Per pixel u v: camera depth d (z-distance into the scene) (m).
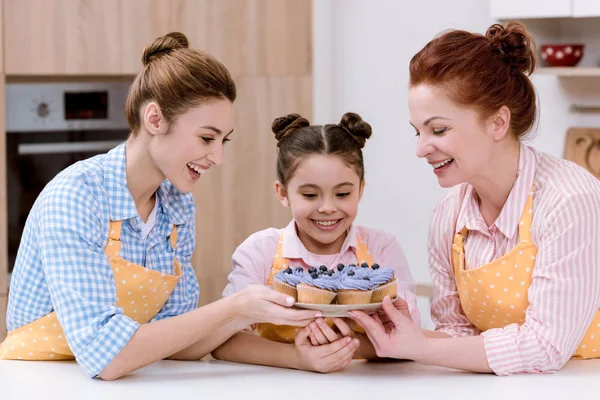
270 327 2.11
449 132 1.73
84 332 1.69
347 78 4.48
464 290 1.90
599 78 3.79
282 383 1.68
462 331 2.00
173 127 1.76
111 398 1.56
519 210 1.80
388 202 4.41
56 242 1.74
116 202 1.84
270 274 2.12
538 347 1.70
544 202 1.77
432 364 1.72
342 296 1.74
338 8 4.46
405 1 4.25
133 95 1.82
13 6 3.37
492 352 1.71
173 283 1.93
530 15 3.57
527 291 1.79
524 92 1.79
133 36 3.66
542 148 3.97
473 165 1.76
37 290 1.84
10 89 3.49
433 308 2.07
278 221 4.18
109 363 1.68
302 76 4.21
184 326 1.71
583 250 1.70
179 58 1.77
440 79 1.70
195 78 1.74
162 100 1.75
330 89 4.52
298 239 2.12
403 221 4.37
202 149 1.78
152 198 1.96
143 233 1.92
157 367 1.83
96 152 3.72
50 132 3.60
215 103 1.76
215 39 3.88
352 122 2.08
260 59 4.04
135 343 1.69
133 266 1.86
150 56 1.83
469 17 4.07
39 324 1.85
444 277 2.03
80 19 3.52
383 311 1.80
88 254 1.75
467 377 1.72
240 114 3.99
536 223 1.77
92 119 3.70
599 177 3.78
